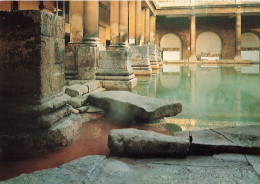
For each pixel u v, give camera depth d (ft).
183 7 111.55
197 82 36.76
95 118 15.79
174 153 9.21
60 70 12.48
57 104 11.48
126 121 15.30
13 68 10.67
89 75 29.53
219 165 8.40
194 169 8.06
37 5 43.55
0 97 10.75
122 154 9.40
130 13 56.90
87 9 30.66
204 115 16.49
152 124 14.37
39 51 10.47
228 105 19.81
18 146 10.25
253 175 7.59
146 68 49.62
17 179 7.27
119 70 29.78
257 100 22.06
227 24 130.31
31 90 10.61
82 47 29.37
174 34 134.51
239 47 112.78
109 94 17.87
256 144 9.57
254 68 71.87
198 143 9.55
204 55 133.28
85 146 11.10
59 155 10.12
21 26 10.45
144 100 16.05
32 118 10.46
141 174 7.68
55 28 11.72
